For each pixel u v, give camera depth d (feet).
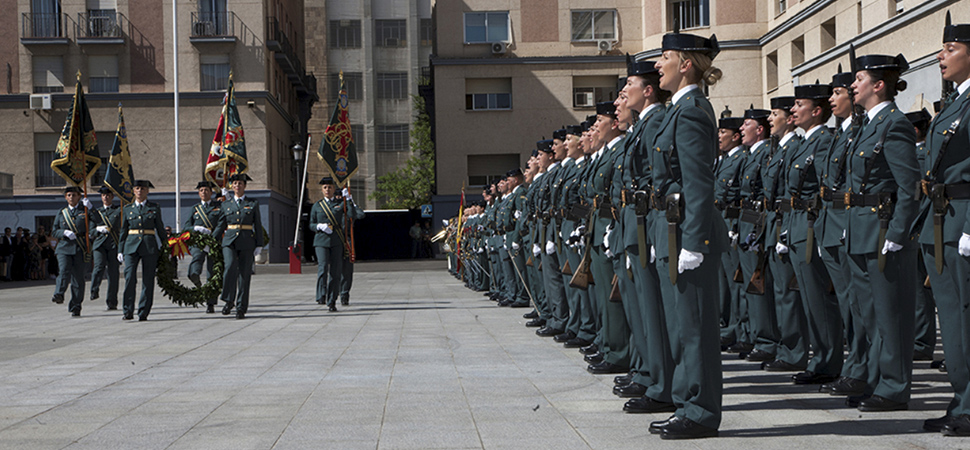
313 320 44.42
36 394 23.49
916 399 20.66
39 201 131.85
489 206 56.85
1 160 132.36
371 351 31.40
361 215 51.06
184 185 132.36
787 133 25.89
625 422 18.79
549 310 36.06
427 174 197.06
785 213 24.66
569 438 17.33
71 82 133.18
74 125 54.54
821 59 88.53
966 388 17.08
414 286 76.13
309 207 179.52
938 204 17.24
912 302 19.48
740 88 116.57
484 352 30.60
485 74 130.41
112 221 54.60
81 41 131.23
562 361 28.19
